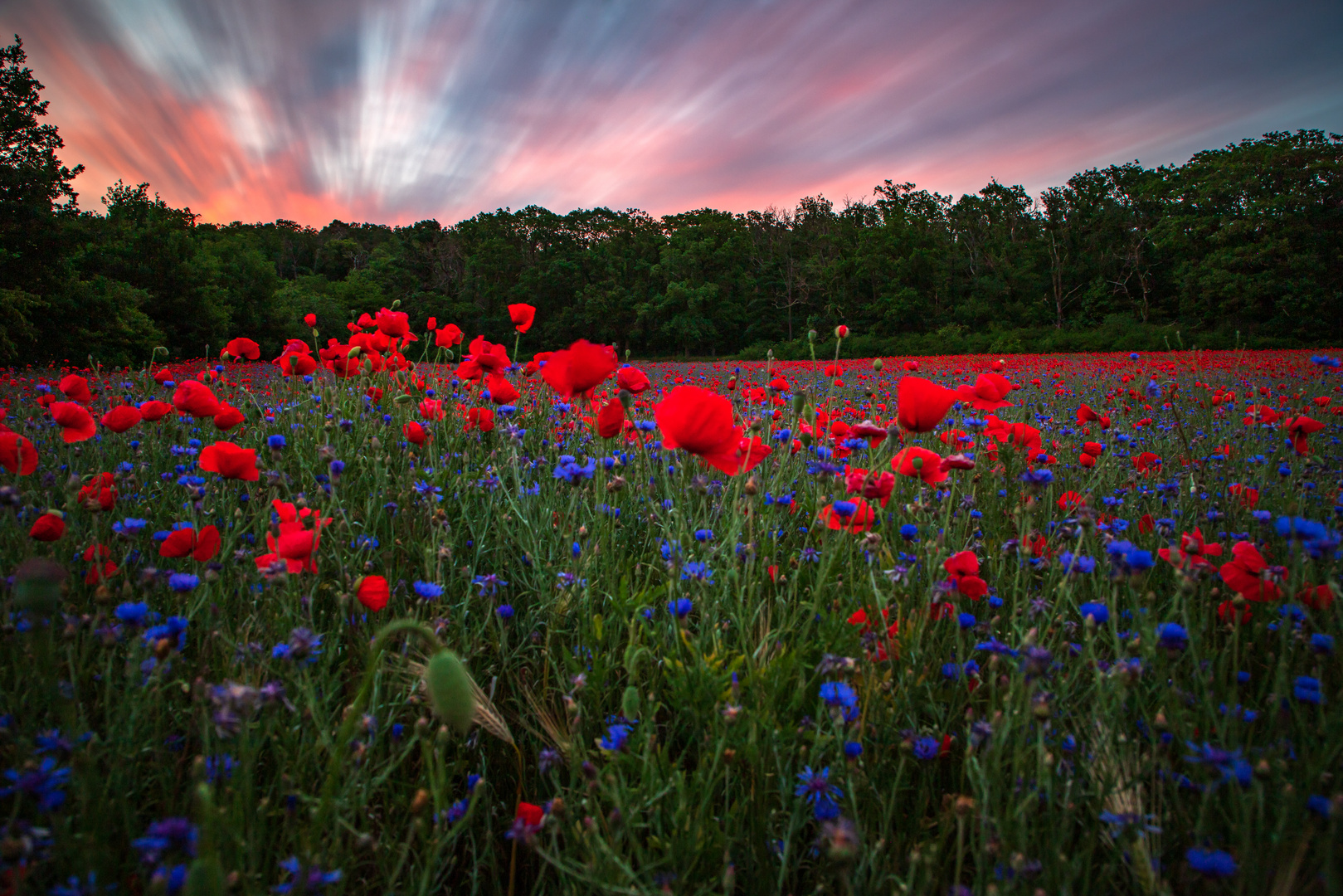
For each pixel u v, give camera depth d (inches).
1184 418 222.4
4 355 726.5
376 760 49.2
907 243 2805.1
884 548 69.1
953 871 45.9
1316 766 41.5
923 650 60.4
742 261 3024.1
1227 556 82.4
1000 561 77.0
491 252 3287.4
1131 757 48.9
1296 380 416.8
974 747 44.3
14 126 791.7
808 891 46.2
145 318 994.1
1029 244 2758.4
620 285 3115.2
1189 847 43.8
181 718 49.6
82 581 65.2
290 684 48.7
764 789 45.5
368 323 142.7
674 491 93.9
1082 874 41.3
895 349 2022.6
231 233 3639.3
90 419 81.7
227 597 65.6
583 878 38.8
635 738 48.6
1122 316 2204.7
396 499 90.9
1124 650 57.0
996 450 108.5
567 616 68.1
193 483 82.6
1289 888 32.9
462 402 138.7
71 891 33.1
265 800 39.8
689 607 59.1
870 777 47.7
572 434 128.8
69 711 38.9
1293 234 1713.8
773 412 135.0
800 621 64.4
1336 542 51.9
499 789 55.8
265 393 179.5
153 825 32.5
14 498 59.6
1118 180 2679.6
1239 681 57.1
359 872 45.9
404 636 57.7
